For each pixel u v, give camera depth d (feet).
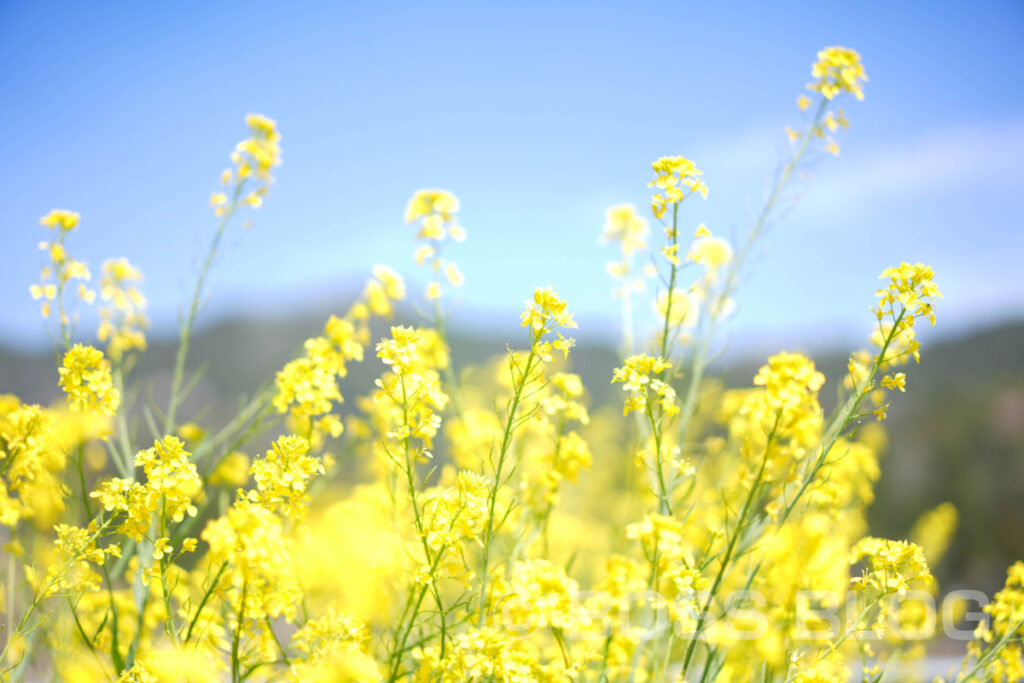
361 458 10.99
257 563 5.65
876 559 6.93
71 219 8.81
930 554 15.71
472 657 6.04
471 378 13.09
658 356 7.57
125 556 7.77
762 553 7.70
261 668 6.98
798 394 6.31
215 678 6.15
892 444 44.70
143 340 10.29
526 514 8.43
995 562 34.50
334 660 6.20
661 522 6.34
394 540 7.71
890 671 9.40
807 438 7.31
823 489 8.40
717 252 10.01
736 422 9.98
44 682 8.13
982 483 38.52
